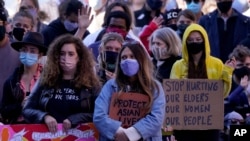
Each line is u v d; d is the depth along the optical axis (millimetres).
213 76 12156
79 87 11016
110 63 11930
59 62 11070
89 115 11008
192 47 12148
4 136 10891
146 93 10867
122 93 10883
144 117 10836
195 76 12180
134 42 11461
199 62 12227
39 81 11133
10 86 11945
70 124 10867
